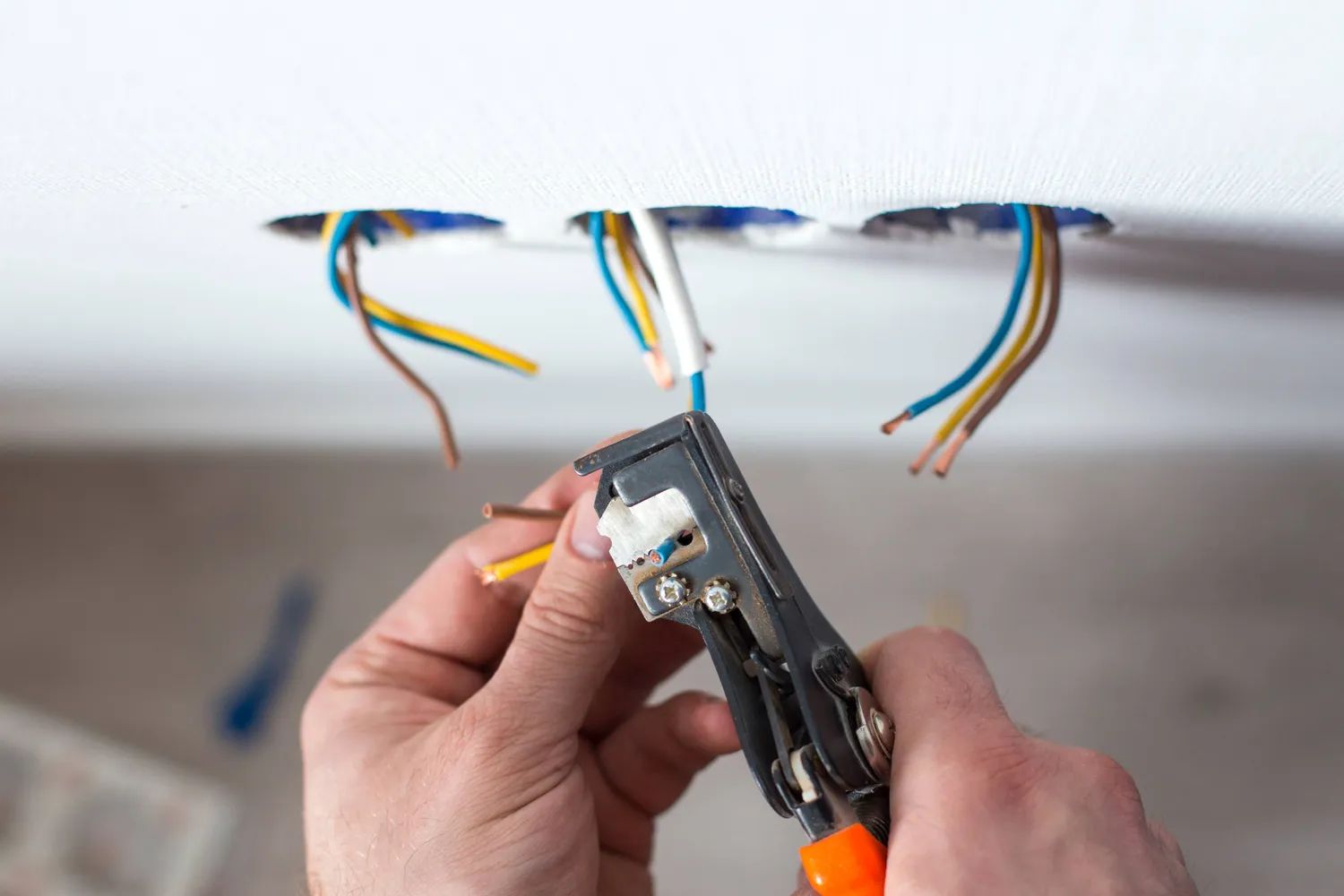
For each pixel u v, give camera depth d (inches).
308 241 20.7
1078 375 35.2
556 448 52.8
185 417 43.6
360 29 9.1
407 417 44.3
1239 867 45.8
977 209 19.4
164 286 23.0
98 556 54.2
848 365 34.1
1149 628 49.8
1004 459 52.1
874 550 51.6
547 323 28.8
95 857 48.6
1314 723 47.4
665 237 17.7
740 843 47.6
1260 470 50.9
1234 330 28.8
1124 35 8.9
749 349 31.7
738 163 13.2
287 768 50.0
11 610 53.4
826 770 17.4
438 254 21.9
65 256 19.8
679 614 17.2
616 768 28.1
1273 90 10.0
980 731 19.3
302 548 53.8
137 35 9.2
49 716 51.7
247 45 9.3
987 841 17.5
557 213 18.1
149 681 52.1
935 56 9.5
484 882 20.6
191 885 48.0
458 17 8.9
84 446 52.6
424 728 23.9
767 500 52.7
